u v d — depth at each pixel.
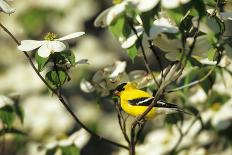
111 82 9.09
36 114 13.21
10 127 9.98
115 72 9.03
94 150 16.06
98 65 15.78
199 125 11.52
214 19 7.24
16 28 14.66
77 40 16.48
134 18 7.45
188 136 11.66
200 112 10.38
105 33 17.25
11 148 12.22
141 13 6.79
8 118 9.70
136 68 17.16
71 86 16.03
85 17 16.02
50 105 13.45
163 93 7.25
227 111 11.24
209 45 8.00
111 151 16.17
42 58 7.48
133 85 9.22
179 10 6.64
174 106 8.99
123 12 7.47
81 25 16.08
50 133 12.78
